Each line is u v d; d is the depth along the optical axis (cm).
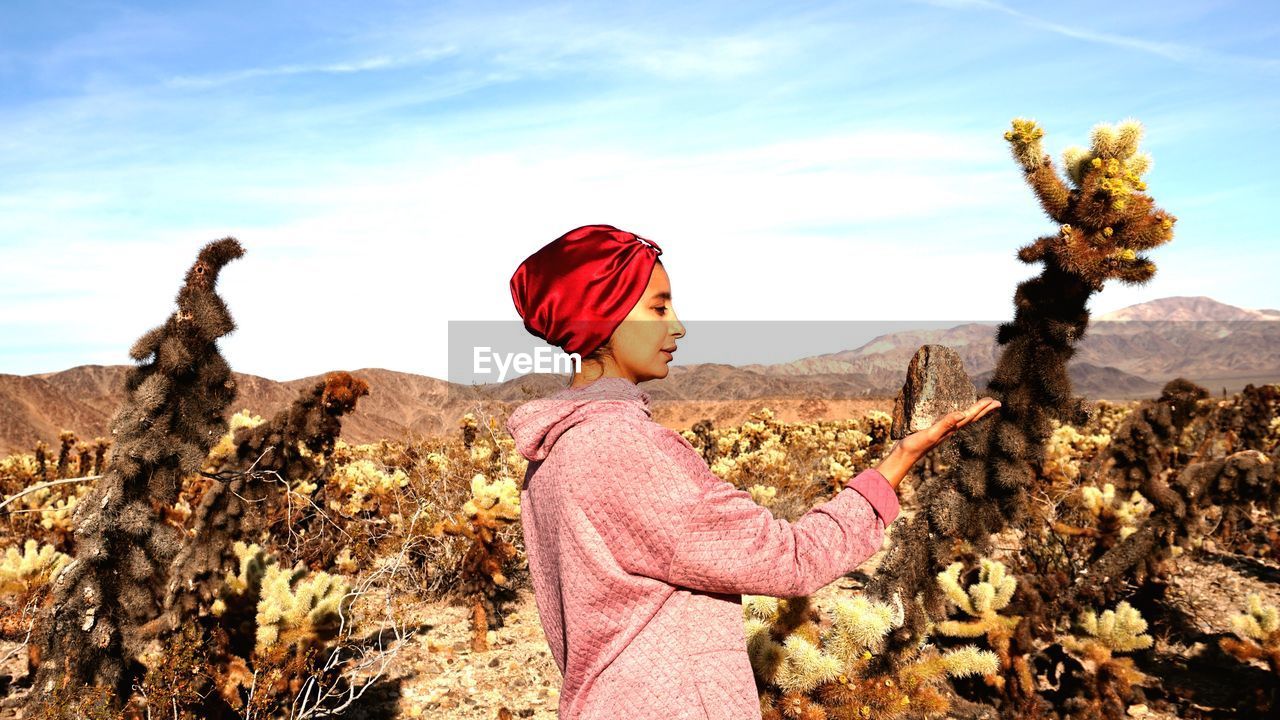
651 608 112
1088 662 437
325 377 544
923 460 727
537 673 498
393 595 582
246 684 363
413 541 622
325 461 640
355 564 613
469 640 548
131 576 309
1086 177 297
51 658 307
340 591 390
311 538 579
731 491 115
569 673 118
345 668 477
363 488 741
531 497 135
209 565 380
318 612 379
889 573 334
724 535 109
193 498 590
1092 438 873
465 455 807
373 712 432
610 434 113
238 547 395
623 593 111
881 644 325
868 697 291
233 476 390
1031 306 312
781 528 112
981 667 330
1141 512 600
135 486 310
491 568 541
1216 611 587
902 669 327
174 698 319
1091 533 547
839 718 287
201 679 347
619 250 127
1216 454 767
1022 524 337
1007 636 413
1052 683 433
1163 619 531
